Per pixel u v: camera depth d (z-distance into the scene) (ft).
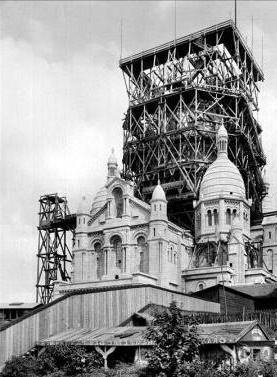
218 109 425.69
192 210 400.06
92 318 216.54
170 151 401.29
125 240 346.33
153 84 444.55
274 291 255.91
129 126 430.61
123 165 431.02
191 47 430.61
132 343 172.65
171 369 135.64
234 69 422.41
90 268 360.07
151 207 341.41
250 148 427.33
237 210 372.58
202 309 244.83
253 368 141.08
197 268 342.44
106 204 362.12
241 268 342.85
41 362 174.60
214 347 157.17
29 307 297.12
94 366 174.40
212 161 405.39
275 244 384.88
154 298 222.89
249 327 161.07
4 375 175.73
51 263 432.25
